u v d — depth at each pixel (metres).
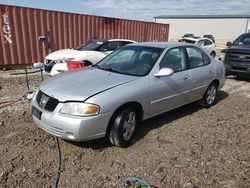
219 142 4.44
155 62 4.68
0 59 10.93
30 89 6.89
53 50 12.48
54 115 3.71
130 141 4.29
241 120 5.55
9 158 3.74
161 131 4.81
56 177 3.34
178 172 3.54
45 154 3.87
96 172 3.49
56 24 12.36
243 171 3.60
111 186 3.23
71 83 4.12
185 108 6.23
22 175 3.38
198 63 5.76
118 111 3.97
